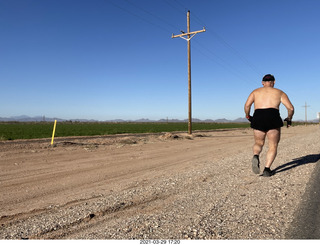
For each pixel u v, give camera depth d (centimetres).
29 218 318
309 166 598
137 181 523
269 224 269
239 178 504
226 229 259
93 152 1071
